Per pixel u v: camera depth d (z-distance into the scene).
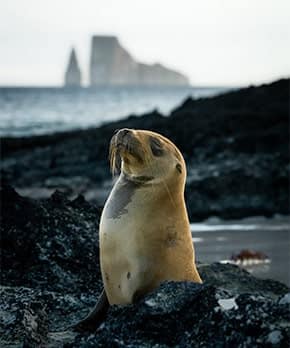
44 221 18.64
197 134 62.66
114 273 13.20
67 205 19.78
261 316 10.89
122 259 13.05
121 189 13.51
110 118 151.88
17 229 18.50
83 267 18.03
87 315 15.38
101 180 57.00
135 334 11.38
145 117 77.75
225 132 63.50
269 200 47.94
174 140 61.94
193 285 11.78
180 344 11.04
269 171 51.62
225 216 45.50
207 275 20.06
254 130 63.75
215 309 11.17
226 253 32.19
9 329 12.70
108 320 11.69
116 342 11.13
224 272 20.62
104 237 13.21
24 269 18.00
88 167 60.59
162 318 11.41
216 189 48.34
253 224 42.69
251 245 34.50
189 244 13.66
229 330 10.88
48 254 18.11
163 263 13.15
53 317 15.53
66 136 70.44
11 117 149.75
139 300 13.15
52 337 13.29
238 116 66.56
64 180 56.88
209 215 45.50
